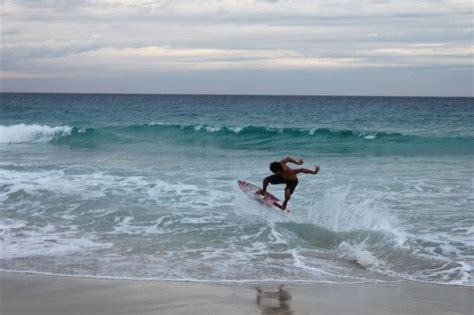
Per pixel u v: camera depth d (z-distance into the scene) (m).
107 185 15.34
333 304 6.89
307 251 9.74
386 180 16.89
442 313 6.57
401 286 7.75
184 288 7.55
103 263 8.80
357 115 54.41
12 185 14.82
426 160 22.30
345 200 13.91
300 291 7.46
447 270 8.49
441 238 10.45
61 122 45.09
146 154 24.03
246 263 8.94
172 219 11.87
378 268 8.70
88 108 70.56
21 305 6.79
